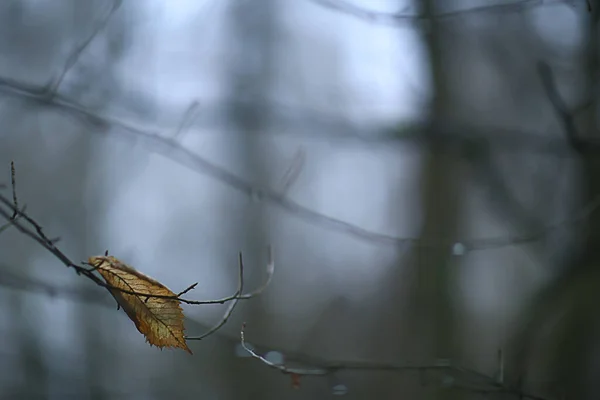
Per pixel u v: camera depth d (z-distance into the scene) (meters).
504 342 5.25
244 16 8.95
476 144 4.88
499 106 6.70
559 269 5.32
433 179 7.23
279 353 2.46
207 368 6.91
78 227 9.69
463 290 6.97
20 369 6.03
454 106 6.55
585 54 5.26
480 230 7.39
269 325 10.24
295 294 10.90
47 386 6.03
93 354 6.71
